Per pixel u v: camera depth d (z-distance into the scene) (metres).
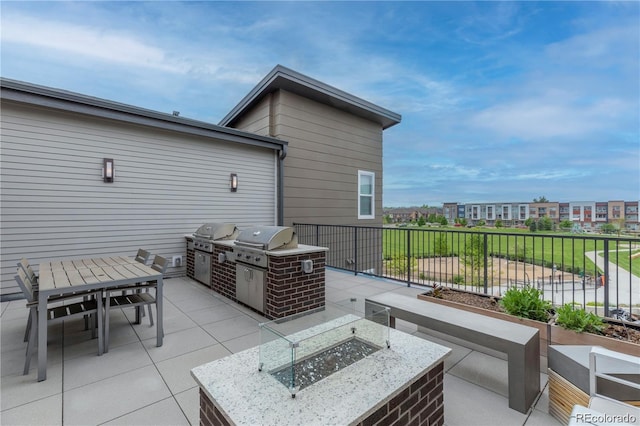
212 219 5.93
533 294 2.67
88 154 4.59
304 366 1.47
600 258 4.22
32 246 4.19
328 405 1.21
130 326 3.24
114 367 2.40
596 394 1.56
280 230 3.68
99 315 2.62
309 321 1.74
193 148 5.69
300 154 7.19
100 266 3.24
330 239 7.79
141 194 5.09
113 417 1.82
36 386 2.13
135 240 5.03
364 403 1.22
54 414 1.84
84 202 4.56
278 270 3.41
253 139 6.23
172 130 5.23
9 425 1.75
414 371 1.47
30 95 3.98
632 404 1.57
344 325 1.68
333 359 1.55
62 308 2.74
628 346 2.02
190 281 5.21
